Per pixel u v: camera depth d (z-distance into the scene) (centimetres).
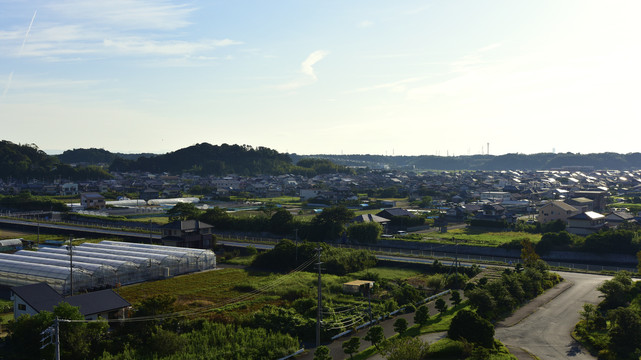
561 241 7050
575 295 4725
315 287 5016
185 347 3206
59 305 3222
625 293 4291
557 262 6744
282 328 3691
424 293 4794
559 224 8788
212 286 5178
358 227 8200
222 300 4603
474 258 6975
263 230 9181
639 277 5431
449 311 4169
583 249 6856
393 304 4312
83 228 9206
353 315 4050
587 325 3691
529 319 3991
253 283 5247
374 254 6750
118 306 3741
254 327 3741
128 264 5281
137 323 3394
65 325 3108
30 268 4981
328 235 8400
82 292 4828
